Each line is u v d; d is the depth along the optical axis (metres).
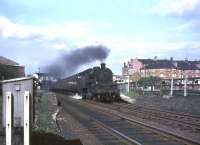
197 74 143.88
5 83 10.56
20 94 10.58
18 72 59.03
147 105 44.44
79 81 64.62
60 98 66.88
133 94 59.66
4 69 53.22
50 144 13.95
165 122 24.89
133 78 100.88
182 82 56.62
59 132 19.81
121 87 73.19
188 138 16.50
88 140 17.77
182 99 39.91
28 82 10.60
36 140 13.62
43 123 22.08
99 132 20.67
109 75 55.03
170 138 17.33
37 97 46.41
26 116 9.94
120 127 22.56
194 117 27.53
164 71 137.75
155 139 17.47
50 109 36.31
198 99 36.34
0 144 12.72
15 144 11.05
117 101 54.38
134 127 22.42
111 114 31.53
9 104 10.09
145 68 137.38
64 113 33.84
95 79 55.41
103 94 53.91
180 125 22.97
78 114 32.91
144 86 60.78
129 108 39.16
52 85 105.12
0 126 14.62
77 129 22.03
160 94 50.41
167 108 39.50
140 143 16.27
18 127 10.98
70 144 14.50
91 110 37.59
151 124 23.69
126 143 16.25
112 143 16.80
